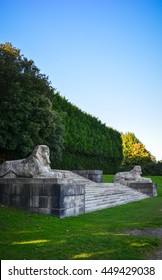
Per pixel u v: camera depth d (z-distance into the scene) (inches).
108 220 469.4
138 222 456.8
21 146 916.6
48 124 992.2
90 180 992.9
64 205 470.3
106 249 280.7
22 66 978.1
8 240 299.9
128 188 1019.9
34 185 484.1
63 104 1483.8
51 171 522.3
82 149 1533.0
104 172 1742.1
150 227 418.6
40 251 267.1
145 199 937.5
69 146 1437.0
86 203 614.5
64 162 1413.6
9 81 917.8
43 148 530.3
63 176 510.3
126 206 703.7
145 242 311.3
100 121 1766.7
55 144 1115.3
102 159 1744.6
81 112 1610.5
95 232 363.3
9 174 529.0
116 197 800.3
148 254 275.7
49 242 299.0
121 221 463.2
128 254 267.6
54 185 466.9
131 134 2687.0
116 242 307.6
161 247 305.6
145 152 2566.4
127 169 1926.7
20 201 493.0
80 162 1542.8
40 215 450.6
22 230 347.6
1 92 920.9
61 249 275.6
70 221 433.4
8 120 893.8
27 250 267.9
